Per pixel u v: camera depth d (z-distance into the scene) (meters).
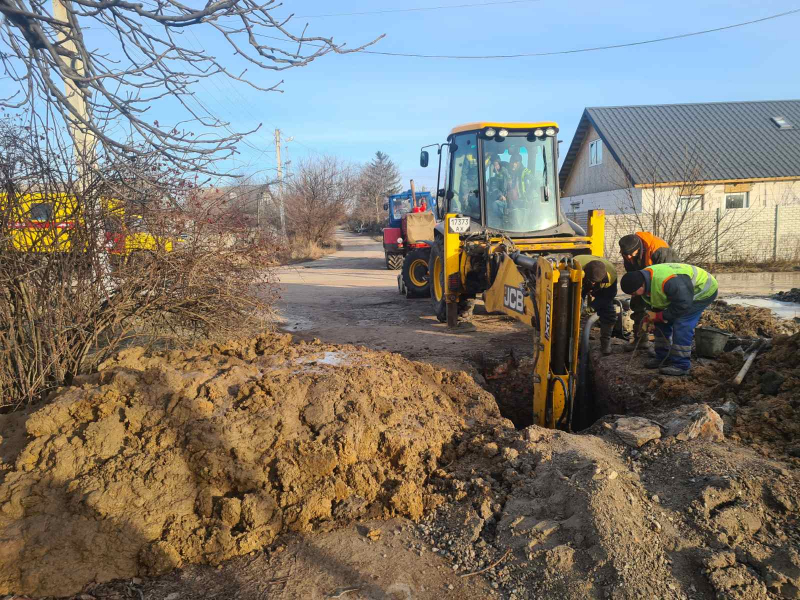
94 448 3.53
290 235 31.50
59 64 2.92
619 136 23.17
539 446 3.88
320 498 3.46
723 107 25.28
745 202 21.31
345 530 3.35
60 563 2.97
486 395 5.12
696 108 25.20
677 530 3.07
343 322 9.51
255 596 2.85
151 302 5.25
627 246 6.22
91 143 4.52
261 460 3.57
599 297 6.17
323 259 27.14
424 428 4.14
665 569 2.82
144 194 4.05
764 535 3.03
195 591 2.91
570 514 3.20
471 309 8.84
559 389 4.71
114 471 3.40
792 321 8.03
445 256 8.30
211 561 3.12
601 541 2.94
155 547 3.08
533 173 8.61
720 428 4.09
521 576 2.91
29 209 4.37
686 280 5.23
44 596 2.88
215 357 4.70
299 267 21.98
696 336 6.12
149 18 2.86
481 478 3.70
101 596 2.88
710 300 5.36
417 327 8.89
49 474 3.35
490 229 8.45
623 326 7.05
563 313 4.64
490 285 6.89
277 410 3.83
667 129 23.66
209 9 2.84
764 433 4.07
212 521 3.29
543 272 4.78
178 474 3.48
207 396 3.91
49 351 4.56
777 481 3.33
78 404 3.74
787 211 17.14
